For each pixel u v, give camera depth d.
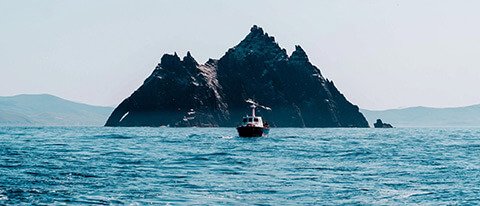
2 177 56.69
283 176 60.84
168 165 72.56
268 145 129.75
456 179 58.94
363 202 45.06
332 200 45.84
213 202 44.50
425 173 64.62
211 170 66.44
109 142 145.38
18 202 43.09
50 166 69.00
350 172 65.50
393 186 53.47
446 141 162.38
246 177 59.56
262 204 44.00
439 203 44.75
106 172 62.62
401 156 92.00
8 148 110.94
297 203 44.56
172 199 45.34
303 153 98.56
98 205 42.50
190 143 139.88
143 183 53.75
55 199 44.50
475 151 106.81
